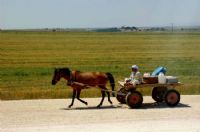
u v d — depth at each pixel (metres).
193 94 24.53
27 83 31.36
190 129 15.44
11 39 110.12
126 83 19.83
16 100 22.06
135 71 20.05
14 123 16.45
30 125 16.09
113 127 15.73
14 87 29.03
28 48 75.75
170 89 20.27
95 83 19.83
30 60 52.69
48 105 20.55
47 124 16.27
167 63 49.97
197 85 28.41
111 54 63.62
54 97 23.30
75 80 19.69
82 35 153.62
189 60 54.28
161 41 106.44
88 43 94.94
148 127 15.74
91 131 15.10
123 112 18.75
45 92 25.11
